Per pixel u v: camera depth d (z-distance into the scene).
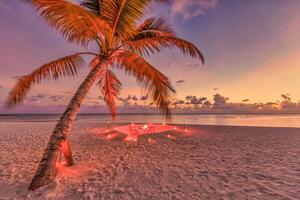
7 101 6.20
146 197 4.13
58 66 6.21
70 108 5.14
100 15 6.17
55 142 4.89
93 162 6.86
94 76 5.68
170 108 5.79
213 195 4.23
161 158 7.41
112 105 9.70
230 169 6.02
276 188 4.60
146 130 16.28
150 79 5.84
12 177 5.32
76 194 4.26
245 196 4.18
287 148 9.27
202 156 7.70
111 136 13.45
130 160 7.12
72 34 6.16
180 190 4.48
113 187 4.65
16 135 14.08
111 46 6.23
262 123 28.69
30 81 6.15
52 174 4.82
